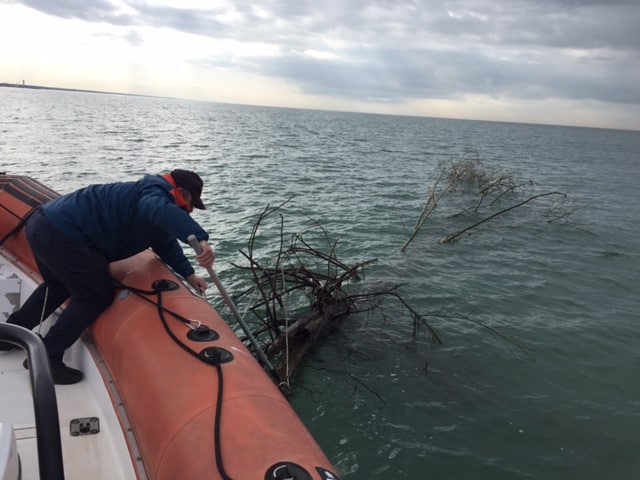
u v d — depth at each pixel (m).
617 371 5.02
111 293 2.99
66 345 2.88
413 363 4.88
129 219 2.80
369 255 8.55
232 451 1.79
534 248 9.71
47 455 1.40
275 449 1.80
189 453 1.86
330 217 11.38
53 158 19.17
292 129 61.09
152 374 2.32
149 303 2.82
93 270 2.80
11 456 1.41
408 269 7.84
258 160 23.23
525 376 4.80
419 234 10.23
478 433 3.91
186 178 2.88
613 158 46.44
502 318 6.14
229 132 46.62
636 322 6.30
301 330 5.06
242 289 6.38
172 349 2.40
